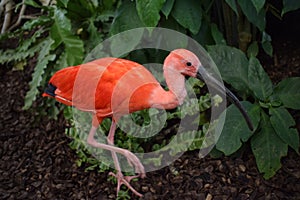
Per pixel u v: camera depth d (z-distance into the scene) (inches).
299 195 75.1
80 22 94.8
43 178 84.0
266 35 88.2
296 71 91.0
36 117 95.7
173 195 76.6
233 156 80.5
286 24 98.2
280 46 97.0
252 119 76.3
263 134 77.0
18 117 97.9
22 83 105.3
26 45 99.0
